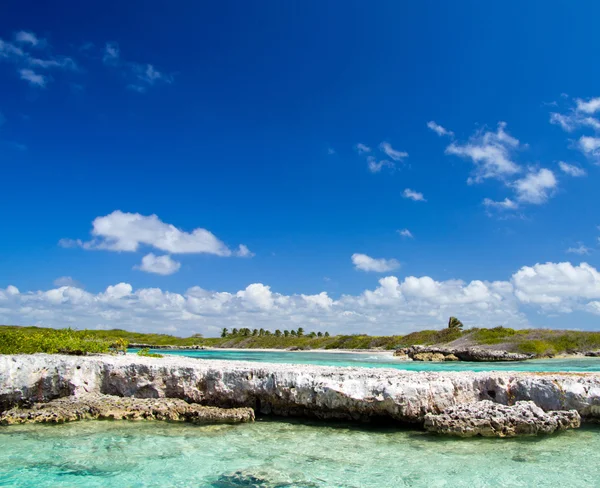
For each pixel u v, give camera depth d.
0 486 11.36
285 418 17.69
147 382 19.20
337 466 12.55
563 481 11.29
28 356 20.44
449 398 16.33
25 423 17.33
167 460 13.19
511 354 53.50
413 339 84.38
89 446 14.53
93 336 30.83
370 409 16.47
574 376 18.19
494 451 13.40
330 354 75.94
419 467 12.34
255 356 66.19
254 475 11.98
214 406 18.42
